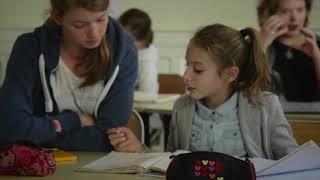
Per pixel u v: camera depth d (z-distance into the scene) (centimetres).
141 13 311
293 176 99
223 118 144
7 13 457
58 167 115
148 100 270
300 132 169
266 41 209
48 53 143
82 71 147
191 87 142
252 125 141
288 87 197
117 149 138
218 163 90
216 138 143
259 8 222
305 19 214
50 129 138
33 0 450
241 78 146
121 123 149
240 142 141
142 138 164
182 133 148
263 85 146
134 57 155
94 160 124
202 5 427
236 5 419
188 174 89
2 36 459
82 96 148
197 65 140
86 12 126
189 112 148
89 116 150
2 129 137
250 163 91
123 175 106
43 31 145
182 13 433
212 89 142
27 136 136
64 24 134
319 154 100
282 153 138
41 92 146
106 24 136
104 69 147
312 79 196
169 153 126
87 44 135
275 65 201
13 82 141
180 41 436
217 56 139
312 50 201
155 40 441
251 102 142
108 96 149
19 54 144
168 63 441
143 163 110
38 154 108
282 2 215
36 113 147
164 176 104
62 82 147
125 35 154
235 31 147
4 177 105
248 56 146
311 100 193
